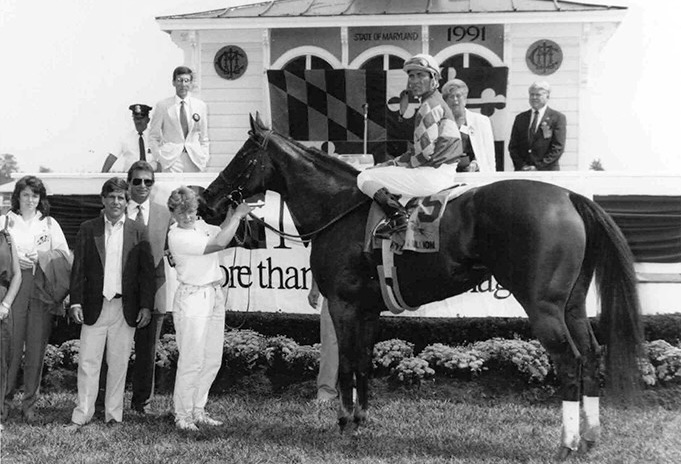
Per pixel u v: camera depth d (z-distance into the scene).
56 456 5.09
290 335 7.37
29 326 6.09
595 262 4.89
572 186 6.97
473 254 4.95
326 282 5.49
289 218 7.18
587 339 5.05
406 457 4.97
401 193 5.22
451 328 7.12
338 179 5.61
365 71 10.68
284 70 10.85
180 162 8.11
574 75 11.15
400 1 11.52
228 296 7.34
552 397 6.53
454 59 11.27
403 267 5.13
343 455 5.05
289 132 10.95
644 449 5.12
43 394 6.94
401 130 10.80
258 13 11.36
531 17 10.75
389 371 6.87
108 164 9.32
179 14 11.46
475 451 5.11
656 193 6.97
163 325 7.54
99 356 5.90
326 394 6.62
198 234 5.79
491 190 4.89
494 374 6.72
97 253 5.87
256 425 5.90
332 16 11.00
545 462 4.78
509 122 11.25
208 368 5.98
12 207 6.25
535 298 4.68
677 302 7.00
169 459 4.99
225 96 11.68
